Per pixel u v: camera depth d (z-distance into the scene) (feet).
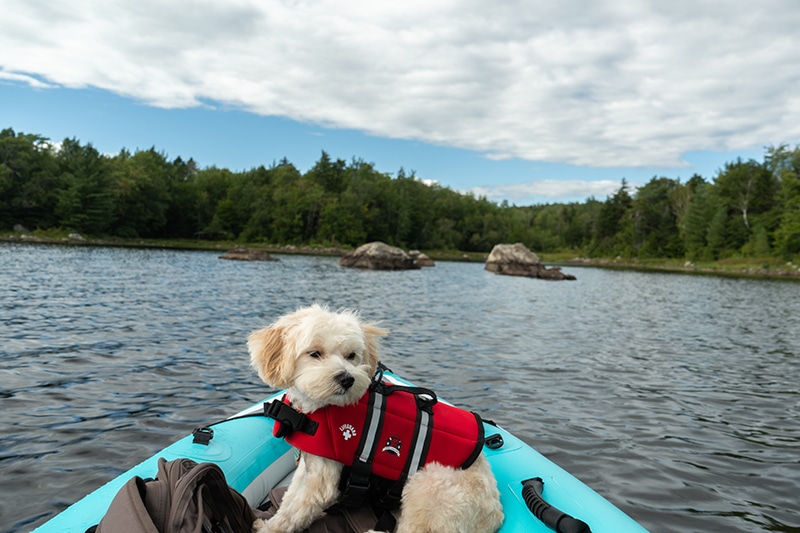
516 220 117.39
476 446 2.33
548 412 5.66
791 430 5.46
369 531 2.17
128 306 11.49
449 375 7.00
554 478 2.79
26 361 6.45
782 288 31.12
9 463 3.78
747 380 7.62
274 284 19.63
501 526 2.34
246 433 3.20
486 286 25.16
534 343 9.72
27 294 12.58
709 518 3.62
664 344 10.39
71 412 4.83
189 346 7.75
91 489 3.50
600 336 11.00
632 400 6.30
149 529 1.73
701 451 4.80
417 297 17.80
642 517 3.60
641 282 35.12
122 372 6.21
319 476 2.21
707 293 25.88
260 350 2.31
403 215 91.40
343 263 38.65
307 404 2.25
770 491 4.06
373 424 2.24
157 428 4.56
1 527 3.02
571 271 54.54
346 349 2.25
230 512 2.13
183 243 69.46
